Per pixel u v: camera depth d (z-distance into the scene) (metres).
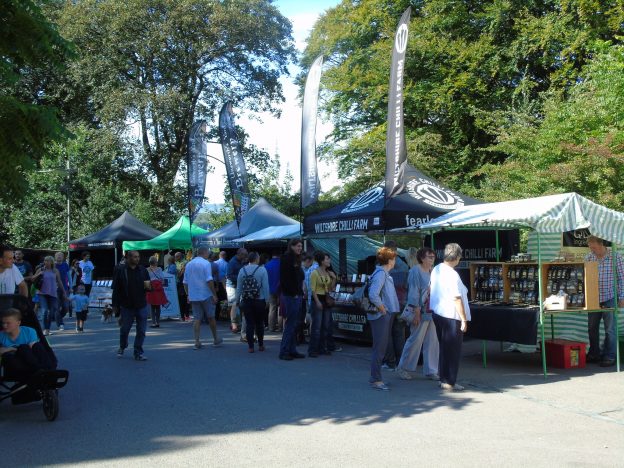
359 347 12.94
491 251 12.93
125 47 32.66
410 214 12.14
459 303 8.37
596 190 14.91
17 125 7.16
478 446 5.86
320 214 14.23
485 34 25.56
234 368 10.33
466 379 9.17
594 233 9.25
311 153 15.17
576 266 9.41
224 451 5.82
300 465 5.38
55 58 8.16
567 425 6.58
